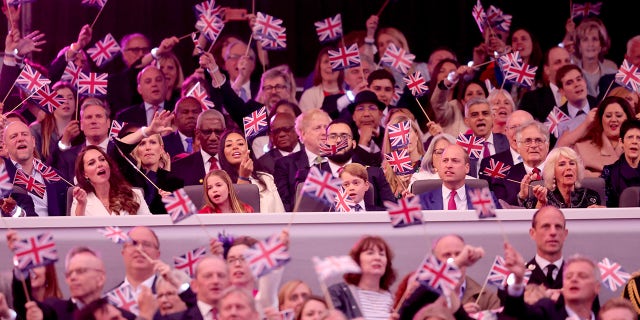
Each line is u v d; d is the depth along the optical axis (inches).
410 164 935.0
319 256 767.7
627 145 924.6
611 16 1403.8
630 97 1119.6
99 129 1014.4
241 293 630.5
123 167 912.3
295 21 1402.6
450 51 1279.5
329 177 684.7
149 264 727.7
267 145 1088.8
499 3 1418.6
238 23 1382.9
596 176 1003.9
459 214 780.0
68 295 761.0
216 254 717.9
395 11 1408.7
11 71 1094.4
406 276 704.4
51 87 1143.6
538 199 856.3
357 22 1411.2
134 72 1221.1
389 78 1150.3
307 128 972.6
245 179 905.5
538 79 1267.2
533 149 940.6
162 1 1380.4
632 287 731.4
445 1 1412.4
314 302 661.9
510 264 661.9
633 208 791.7
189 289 688.4
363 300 690.8
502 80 1225.4
